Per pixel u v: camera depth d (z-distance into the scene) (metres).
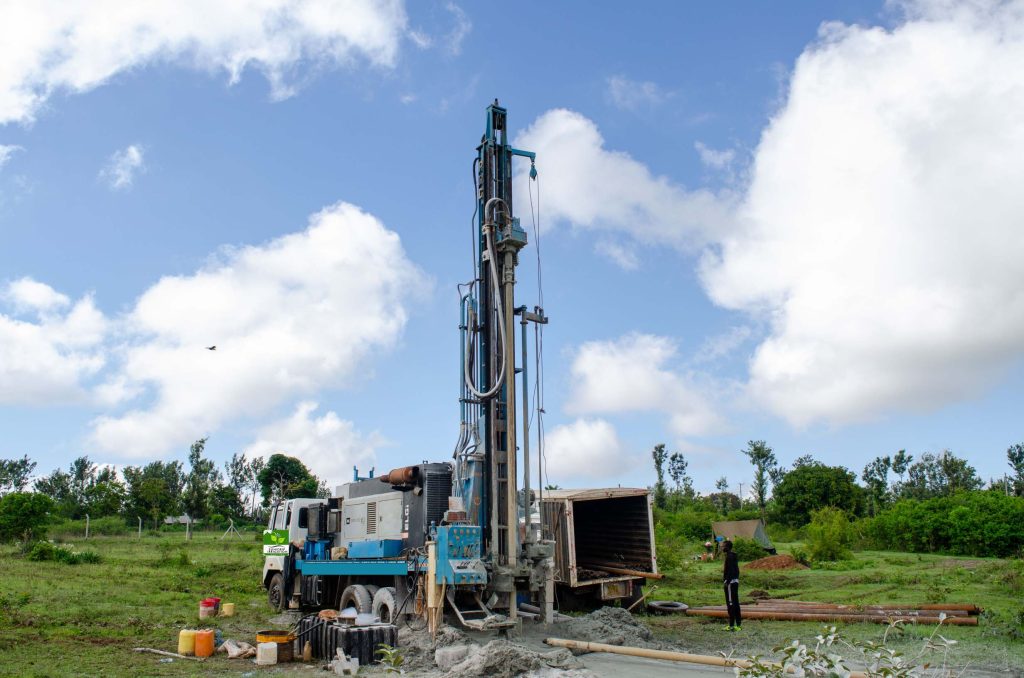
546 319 13.83
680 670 10.16
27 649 12.03
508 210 13.99
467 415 13.73
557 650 10.72
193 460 87.06
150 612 17.22
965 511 37.44
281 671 10.70
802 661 5.48
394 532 14.74
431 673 10.35
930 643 5.99
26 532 37.56
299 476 68.06
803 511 61.28
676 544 28.52
